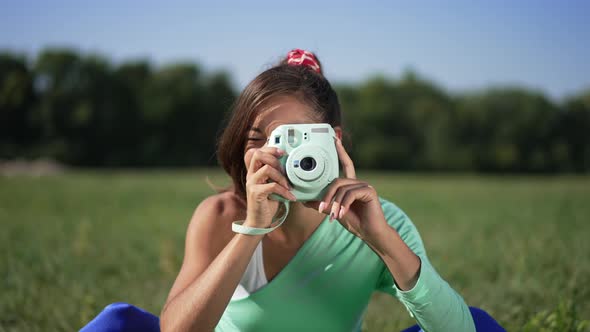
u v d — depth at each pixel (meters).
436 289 2.02
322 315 2.28
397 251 2.02
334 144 2.00
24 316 4.02
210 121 69.50
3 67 65.75
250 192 1.96
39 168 46.44
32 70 66.00
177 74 69.81
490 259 5.80
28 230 8.60
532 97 62.88
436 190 19.88
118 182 23.48
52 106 64.38
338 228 2.25
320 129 1.97
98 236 8.09
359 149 64.88
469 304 4.12
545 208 12.33
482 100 64.00
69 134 65.75
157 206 13.15
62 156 62.59
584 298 4.16
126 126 67.38
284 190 1.94
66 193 16.88
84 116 64.69
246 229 2.00
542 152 61.44
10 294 4.51
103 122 66.31
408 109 67.44
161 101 67.31
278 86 2.10
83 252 6.65
